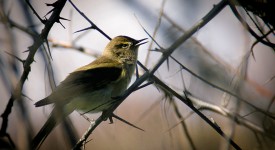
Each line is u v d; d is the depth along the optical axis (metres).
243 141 9.63
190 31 6.41
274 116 6.16
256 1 6.78
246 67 5.63
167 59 6.55
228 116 7.00
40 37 5.67
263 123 6.37
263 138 6.29
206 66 7.70
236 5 6.30
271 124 6.42
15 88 4.72
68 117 4.45
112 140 6.99
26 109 4.25
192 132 7.52
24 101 4.28
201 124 7.54
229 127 6.13
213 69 7.64
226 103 7.18
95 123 7.08
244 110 6.97
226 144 5.75
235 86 6.04
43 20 5.90
